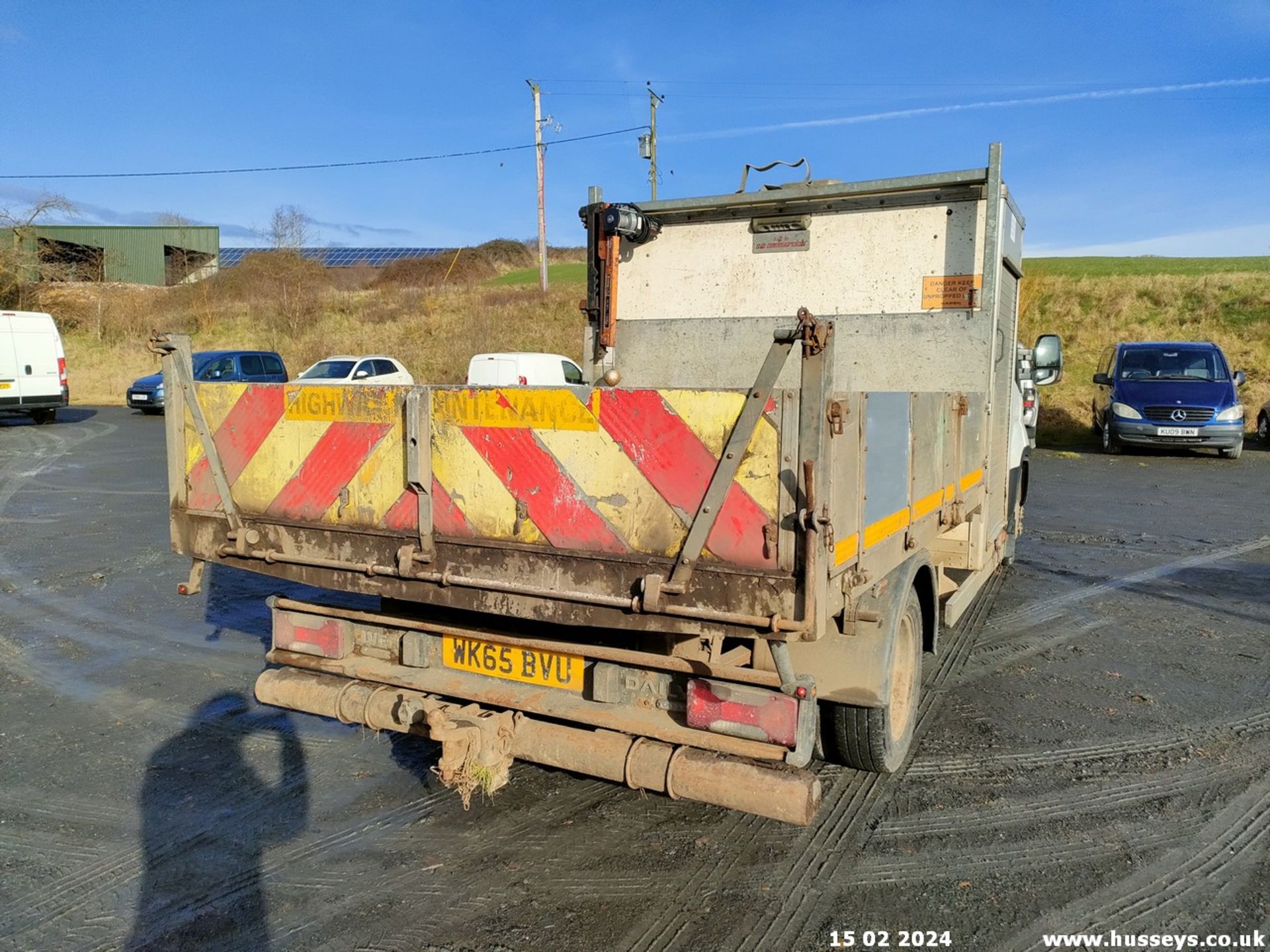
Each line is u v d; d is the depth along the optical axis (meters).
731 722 3.21
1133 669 5.80
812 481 2.76
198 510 4.12
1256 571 8.52
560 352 32.28
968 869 3.47
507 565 3.36
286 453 3.84
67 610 7.06
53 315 37.25
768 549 2.87
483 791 4.07
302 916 3.18
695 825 3.81
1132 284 28.77
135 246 47.56
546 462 3.26
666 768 3.25
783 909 3.21
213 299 40.06
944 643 6.32
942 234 5.58
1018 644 6.32
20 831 3.77
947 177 5.44
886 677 3.73
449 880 3.40
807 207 5.93
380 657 3.99
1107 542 9.80
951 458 4.64
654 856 3.56
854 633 3.54
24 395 20.98
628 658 3.37
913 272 5.67
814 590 2.80
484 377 18.14
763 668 3.33
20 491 12.55
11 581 7.89
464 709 3.56
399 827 3.80
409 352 33.62
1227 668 5.82
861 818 3.86
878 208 5.75
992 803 4.00
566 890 3.33
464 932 3.07
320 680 3.98
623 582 3.14
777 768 3.15
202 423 4.03
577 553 3.21
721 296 6.22
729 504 2.93
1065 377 24.28
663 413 3.02
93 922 3.14
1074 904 3.24
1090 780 4.22
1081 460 17.06
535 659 3.63
